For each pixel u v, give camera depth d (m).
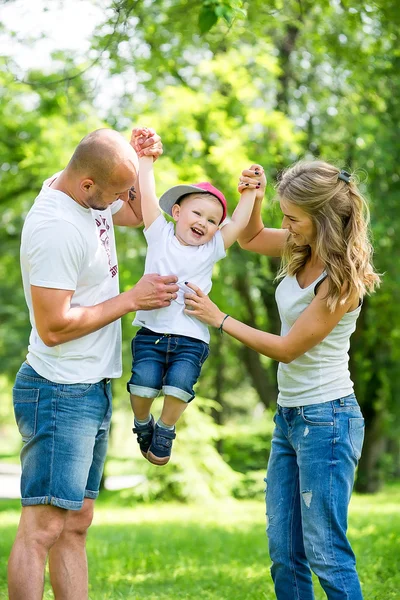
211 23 6.13
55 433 4.65
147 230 5.09
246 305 21.91
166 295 4.76
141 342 4.96
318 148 20.52
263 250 5.44
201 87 18.64
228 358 27.17
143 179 5.17
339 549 4.53
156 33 13.67
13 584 4.56
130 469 21.22
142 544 10.24
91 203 4.64
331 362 4.66
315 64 20.16
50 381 4.66
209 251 5.02
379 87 17.98
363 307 23.23
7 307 25.52
